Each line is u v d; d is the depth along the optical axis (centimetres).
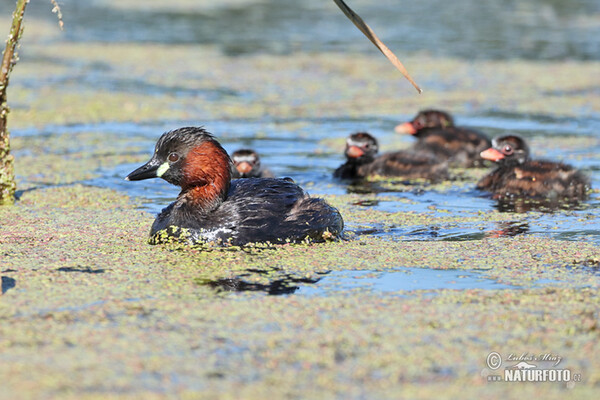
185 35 3950
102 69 3111
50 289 986
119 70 3100
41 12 4522
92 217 1380
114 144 2050
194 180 1191
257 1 5156
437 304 941
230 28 4184
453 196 1602
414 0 5203
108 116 2378
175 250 1161
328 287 1002
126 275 1044
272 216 1202
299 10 4800
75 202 1495
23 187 1608
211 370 768
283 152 2014
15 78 2902
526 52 3512
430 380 753
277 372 765
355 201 1548
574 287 1005
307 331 859
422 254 1159
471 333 856
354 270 1076
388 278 1041
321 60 3353
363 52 3541
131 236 1246
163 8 4831
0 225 1313
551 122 2339
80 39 3775
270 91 2791
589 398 725
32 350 806
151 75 3019
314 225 1212
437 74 3064
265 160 1928
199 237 1181
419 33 4000
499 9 4841
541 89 2806
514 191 1616
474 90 2797
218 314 905
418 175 1792
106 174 1747
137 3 5003
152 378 751
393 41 3781
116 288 991
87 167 1808
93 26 4156
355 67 3212
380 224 1352
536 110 2502
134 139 2109
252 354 802
